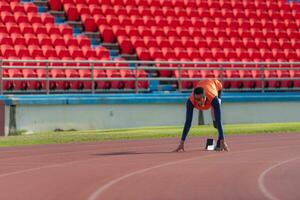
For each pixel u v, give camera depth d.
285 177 13.74
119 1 40.25
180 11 41.50
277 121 34.41
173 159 17.42
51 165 16.23
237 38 41.50
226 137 24.59
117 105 30.41
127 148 20.72
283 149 20.14
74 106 29.41
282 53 41.16
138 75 34.34
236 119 33.22
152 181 13.22
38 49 33.41
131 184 12.80
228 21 42.19
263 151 19.52
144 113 31.03
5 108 27.69
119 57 36.88
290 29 44.03
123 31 38.09
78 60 31.05
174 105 31.78
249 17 43.56
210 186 12.48
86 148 20.78
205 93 19.22
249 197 11.12
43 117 28.69
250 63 33.47
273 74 38.72
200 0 43.00
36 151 19.89
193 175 14.15
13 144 22.33
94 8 38.91
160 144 22.05
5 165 16.30
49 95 28.94
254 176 13.91
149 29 38.81
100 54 35.12
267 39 42.38
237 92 35.91
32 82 30.92
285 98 34.56
